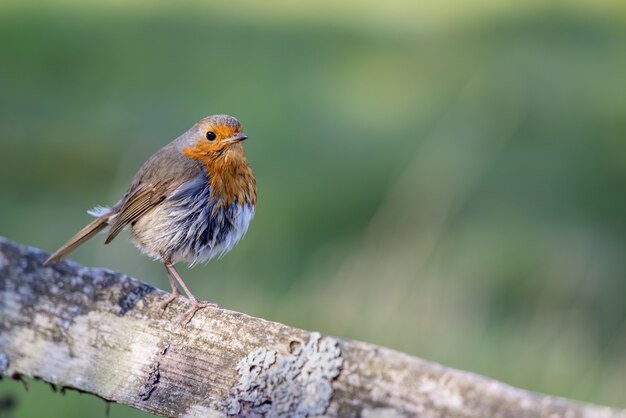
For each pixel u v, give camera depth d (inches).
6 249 202.7
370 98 727.1
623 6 909.2
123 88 716.7
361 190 606.9
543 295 477.4
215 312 187.3
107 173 606.5
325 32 841.5
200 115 685.9
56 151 614.5
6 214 539.2
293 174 624.1
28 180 583.2
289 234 551.8
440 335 403.2
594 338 439.5
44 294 199.0
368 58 816.3
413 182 540.1
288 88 735.7
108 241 304.0
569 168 635.5
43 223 529.0
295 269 500.4
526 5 901.2
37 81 716.7
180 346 188.2
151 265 430.0
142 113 677.3
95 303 195.8
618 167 637.3
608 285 502.0
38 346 197.5
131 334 192.4
